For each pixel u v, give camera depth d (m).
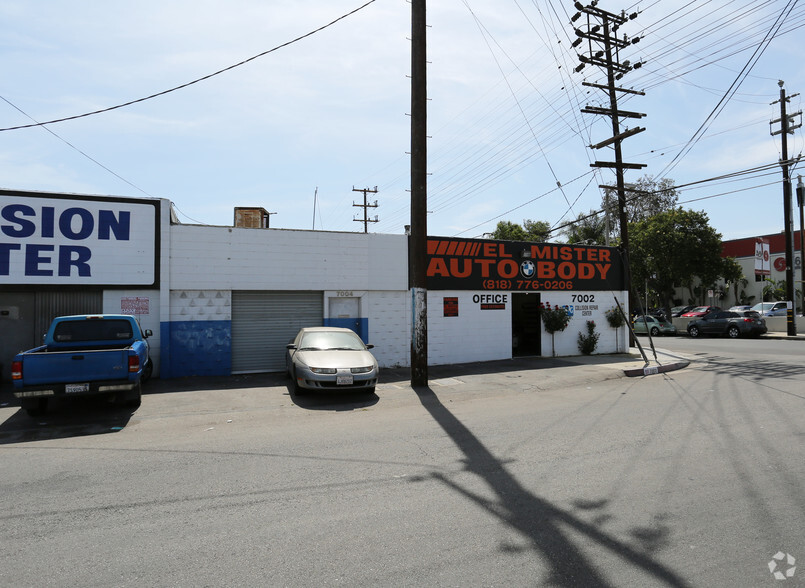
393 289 15.62
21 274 12.24
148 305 13.21
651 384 11.78
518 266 17.34
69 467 5.73
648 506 4.27
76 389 8.46
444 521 4.04
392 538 3.74
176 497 4.68
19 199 12.28
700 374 13.23
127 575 3.24
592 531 3.81
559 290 18.14
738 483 4.78
